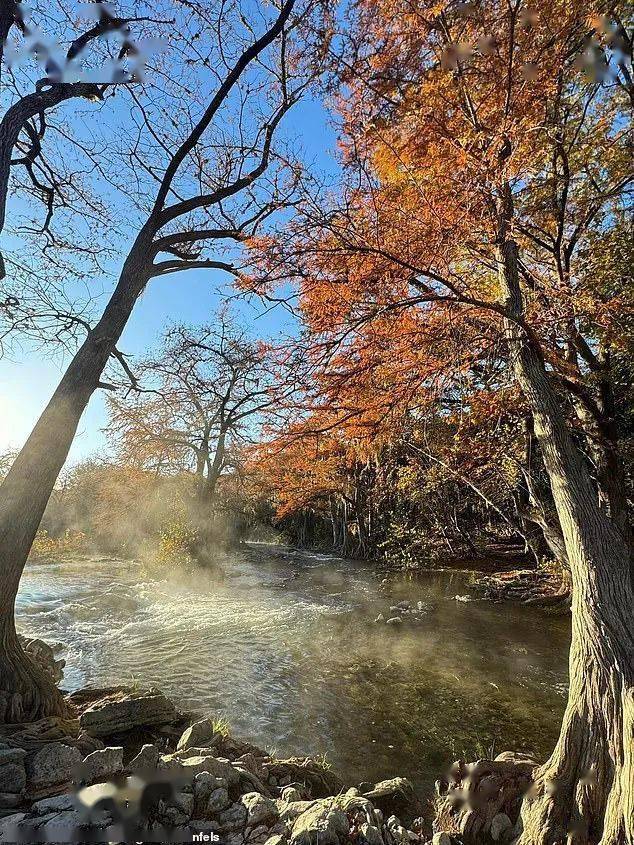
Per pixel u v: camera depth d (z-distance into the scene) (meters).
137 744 4.37
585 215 9.04
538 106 5.29
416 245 5.31
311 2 6.02
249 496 27.77
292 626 11.56
